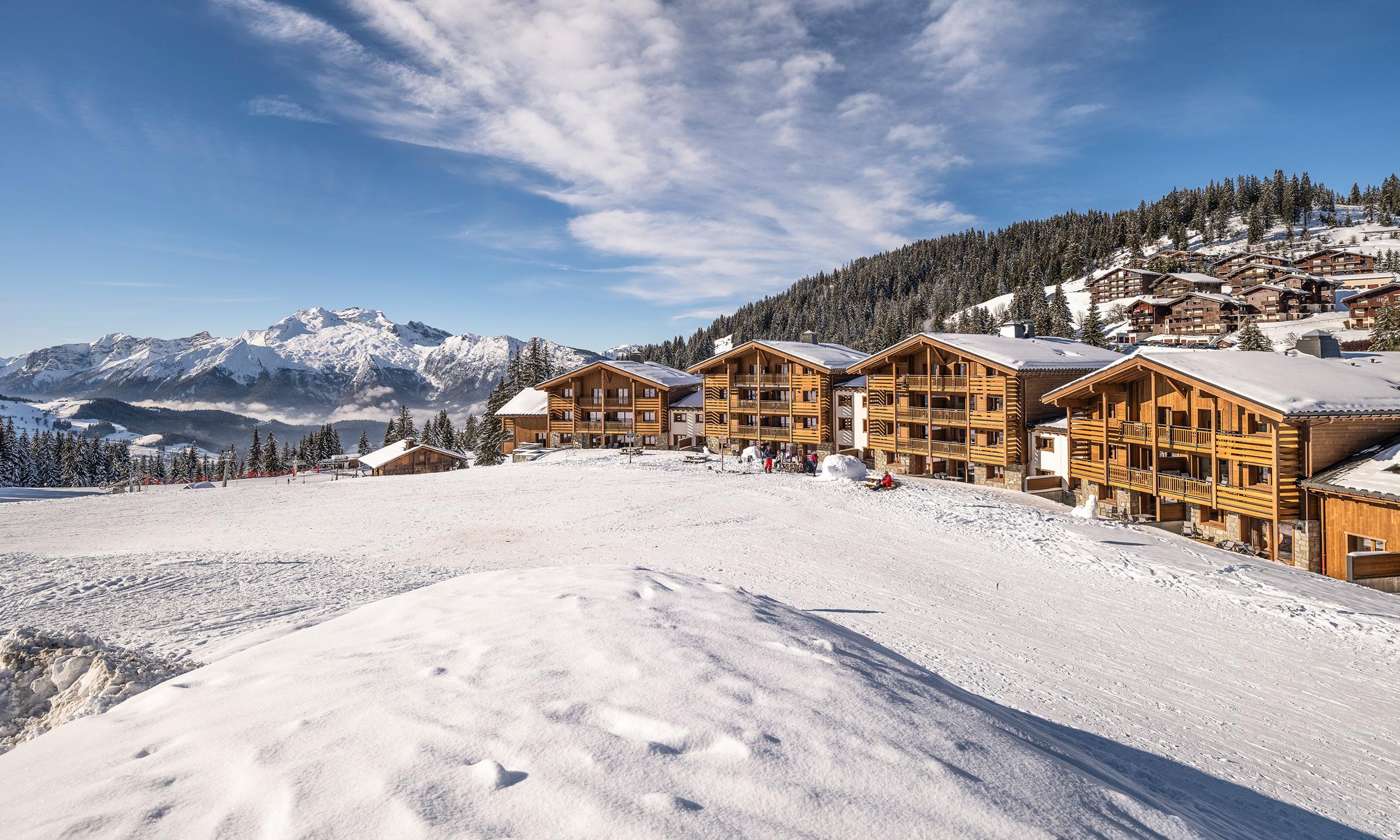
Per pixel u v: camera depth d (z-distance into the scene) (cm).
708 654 472
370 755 307
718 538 2330
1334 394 2491
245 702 391
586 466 4709
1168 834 338
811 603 1509
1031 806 320
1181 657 1248
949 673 1065
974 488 3834
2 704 682
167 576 1558
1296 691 1103
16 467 10100
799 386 5144
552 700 378
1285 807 678
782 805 287
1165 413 3091
